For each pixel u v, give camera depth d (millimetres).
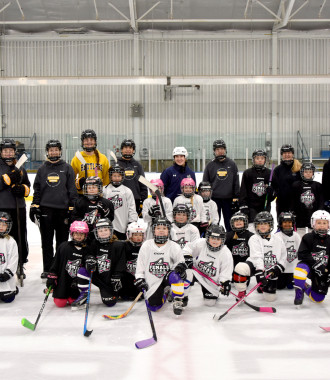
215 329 3238
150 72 16469
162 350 2859
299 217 5082
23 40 16406
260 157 5109
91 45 16438
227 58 16453
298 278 3713
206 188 5230
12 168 4676
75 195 4711
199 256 3863
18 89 16656
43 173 4703
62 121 16766
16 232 4758
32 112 16734
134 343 2979
